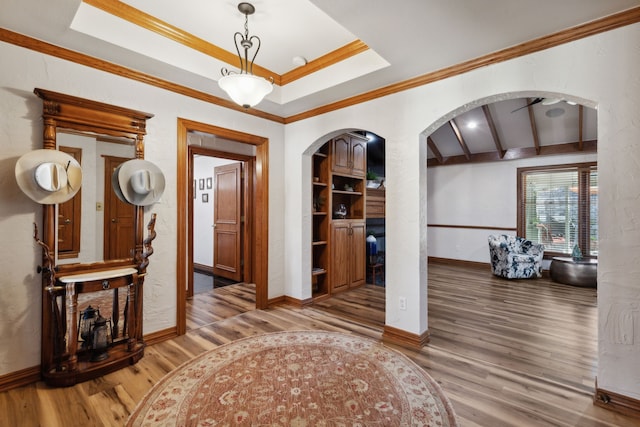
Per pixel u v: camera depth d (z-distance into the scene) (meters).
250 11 2.25
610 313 1.92
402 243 2.90
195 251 6.46
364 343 2.86
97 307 2.57
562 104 4.79
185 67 2.65
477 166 6.75
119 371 2.35
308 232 4.03
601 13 1.86
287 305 4.01
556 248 5.91
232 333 3.09
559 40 2.07
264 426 1.77
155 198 2.75
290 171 4.02
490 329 3.21
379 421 1.80
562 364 2.47
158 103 2.86
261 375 2.30
